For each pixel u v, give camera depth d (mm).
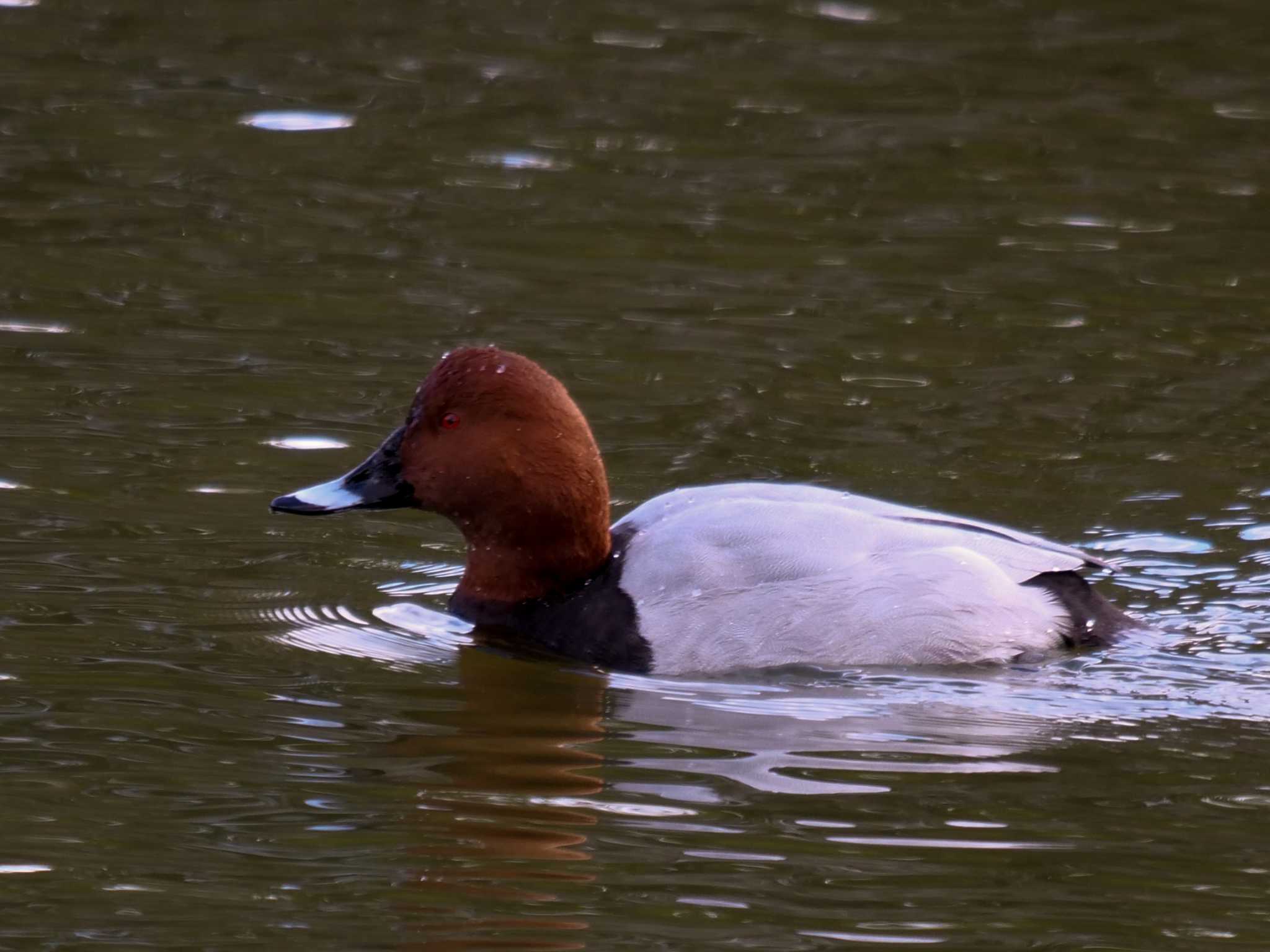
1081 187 18203
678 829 7316
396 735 8266
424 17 23781
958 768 7941
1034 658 9102
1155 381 13461
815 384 13438
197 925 6551
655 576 9367
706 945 6438
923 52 22422
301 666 9086
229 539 10781
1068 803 7605
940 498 11438
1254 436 12430
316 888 6812
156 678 8828
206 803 7504
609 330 14492
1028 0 24250
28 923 6520
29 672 8812
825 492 9781
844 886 6871
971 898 6805
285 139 19250
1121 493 11531
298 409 12773
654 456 12055
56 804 7461
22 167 18109
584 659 9297
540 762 7969
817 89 21109
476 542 9805
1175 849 7191
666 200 17766
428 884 6844
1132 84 21219
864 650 8992
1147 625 9594
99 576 10094
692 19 23797
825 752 8117
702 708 8648
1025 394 13219
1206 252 16469
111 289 15117
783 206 17656
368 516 11570
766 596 9109
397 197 17672
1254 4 23953
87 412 12555
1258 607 9922
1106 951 6449
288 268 15734
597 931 6523
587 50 22562
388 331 14344
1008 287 15570
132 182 17844
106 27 22875
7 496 11109
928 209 17625
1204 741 8250
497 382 9594
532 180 18219
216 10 23828
